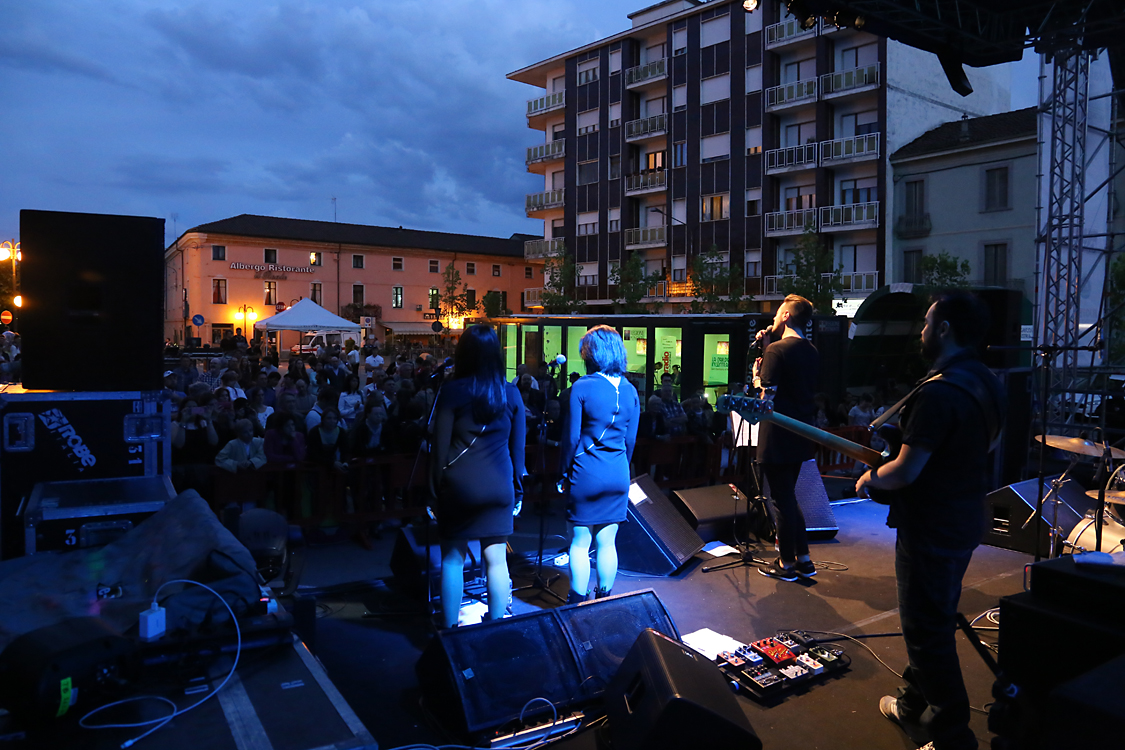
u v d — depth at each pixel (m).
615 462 4.17
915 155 26.38
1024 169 23.70
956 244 25.47
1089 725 1.70
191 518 2.91
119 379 3.97
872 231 27.69
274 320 27.14
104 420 3.91
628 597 3.50
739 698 3.35
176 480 5.67
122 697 2.11
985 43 8.43
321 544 6.00
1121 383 9.67
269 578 3.50
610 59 36.59
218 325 47.47
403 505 6.40
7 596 2.58
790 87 29.66
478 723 2.88
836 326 11.98
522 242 60.59
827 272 27.47
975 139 24.86
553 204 40.56
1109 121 10.69
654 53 35.38
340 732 2.00
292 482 5.97
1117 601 2.27
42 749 1.88
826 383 11.91
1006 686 2.45
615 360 4.14
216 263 47.34
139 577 2.69
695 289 31.75
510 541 6.09
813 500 6.05
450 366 4.20
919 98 28.11
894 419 3.51
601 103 37.09
